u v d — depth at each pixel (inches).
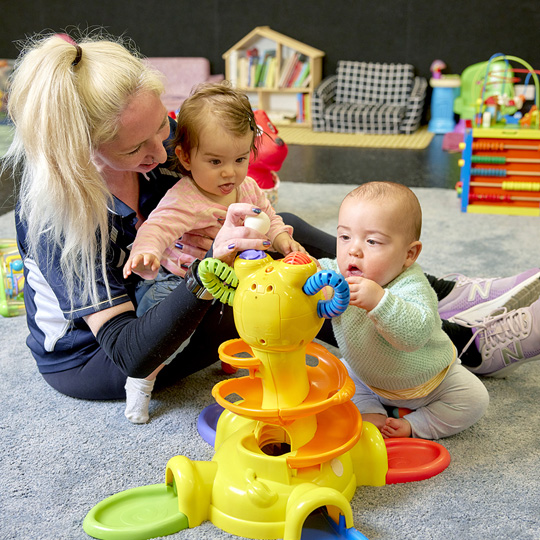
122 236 45.4
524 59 182.1
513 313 51.3
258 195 52.9
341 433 39.2
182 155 48.1
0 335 63.8
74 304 42.8
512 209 100.6
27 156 39.2
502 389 52.3
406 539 36.4
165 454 44.6
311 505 34.6
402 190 41.4
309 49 186.9
